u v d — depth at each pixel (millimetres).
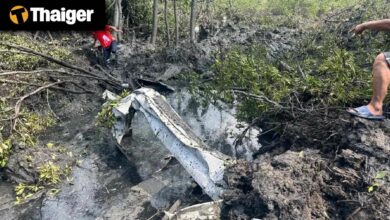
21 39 4906
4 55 4305
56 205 2803
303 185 2127
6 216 2717
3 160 3074
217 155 2574
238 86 3418
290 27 6371
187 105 4238
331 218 2053
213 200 2400
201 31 6305
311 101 2939
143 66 5000
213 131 3668
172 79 4883
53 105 4051
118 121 3342
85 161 3256
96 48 5109
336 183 2164
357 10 5301
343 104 2773
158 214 2611
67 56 4738
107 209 2738
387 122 2387
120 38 5609
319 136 2625
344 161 2246
